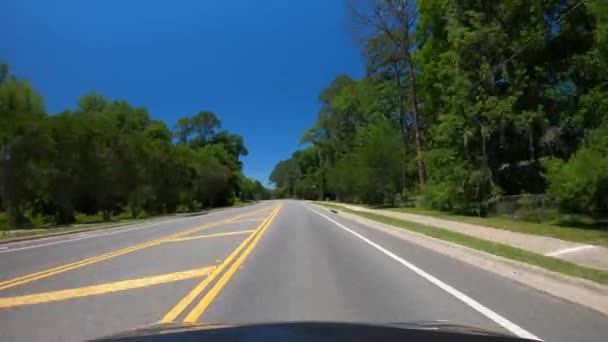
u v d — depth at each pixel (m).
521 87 29.89
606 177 20.20
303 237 22.31
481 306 8.15
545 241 16.47
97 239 25.84
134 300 9.16
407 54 48.09
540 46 29.06
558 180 22.38
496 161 32.34
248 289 9.96
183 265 13.68
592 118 25.50
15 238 28.17
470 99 32.25
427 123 55.06
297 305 8.42
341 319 7.38
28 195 42.47
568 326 6.88
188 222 40.31
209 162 96.94
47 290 10.52
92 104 88.56
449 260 13.95
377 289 9.73
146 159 61.75
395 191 61.19
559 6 28.56
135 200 59.31
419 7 40.97
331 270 12.29
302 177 177.62
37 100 49.00
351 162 74.12
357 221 35.53
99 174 49.72
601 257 12.58
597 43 21.12
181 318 7.68
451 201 34.94
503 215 30.03
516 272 11.43
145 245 20.33
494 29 30.34
